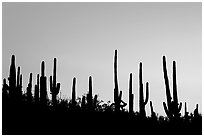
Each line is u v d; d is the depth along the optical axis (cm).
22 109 2234
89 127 2145
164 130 2227
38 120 2108
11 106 2239
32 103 2461
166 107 2411
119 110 2564
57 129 2019
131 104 2541
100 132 2058
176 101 2388
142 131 2169
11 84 2530
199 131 2208
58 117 2250
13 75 2564
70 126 2108
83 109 2556
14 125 1944
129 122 2344
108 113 2481
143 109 2555
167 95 2422
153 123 2377
